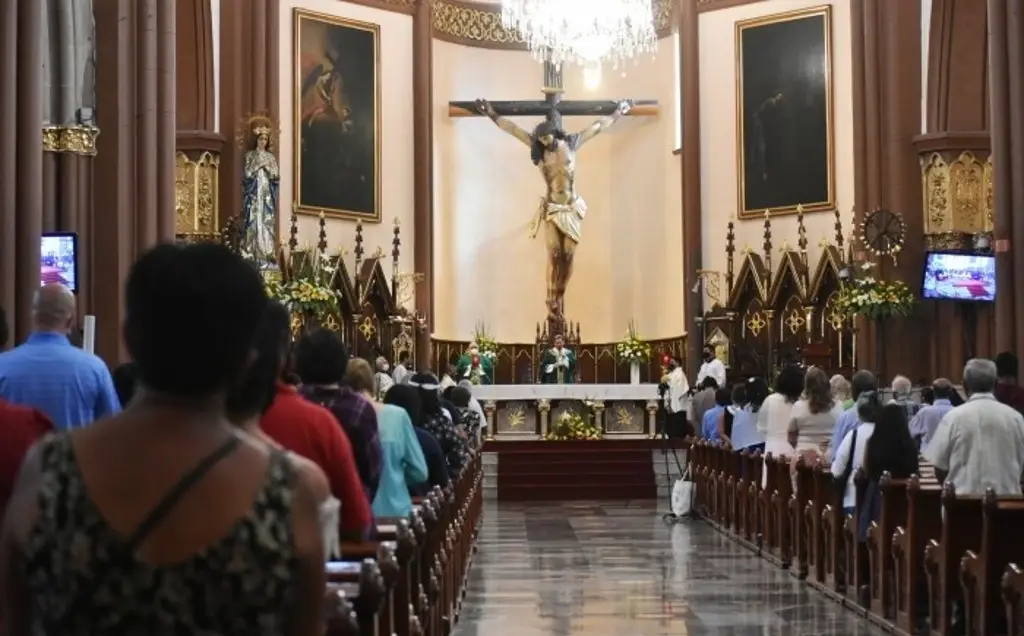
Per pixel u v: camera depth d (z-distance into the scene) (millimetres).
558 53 21594
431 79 27547
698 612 10633
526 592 11906
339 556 5215
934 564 8688
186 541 2322
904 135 22109
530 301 29125
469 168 28812
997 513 7543
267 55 23625
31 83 12133
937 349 21594
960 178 21625
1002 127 16531
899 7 22312
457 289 28594
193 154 22500
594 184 29266
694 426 20969
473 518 14992
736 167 26109
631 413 24953
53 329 6562
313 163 25078
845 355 23078
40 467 2396
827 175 24812
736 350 24969
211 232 22562
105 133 15461
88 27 15398
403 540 5633
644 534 17031
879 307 21062
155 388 2469
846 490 10938
